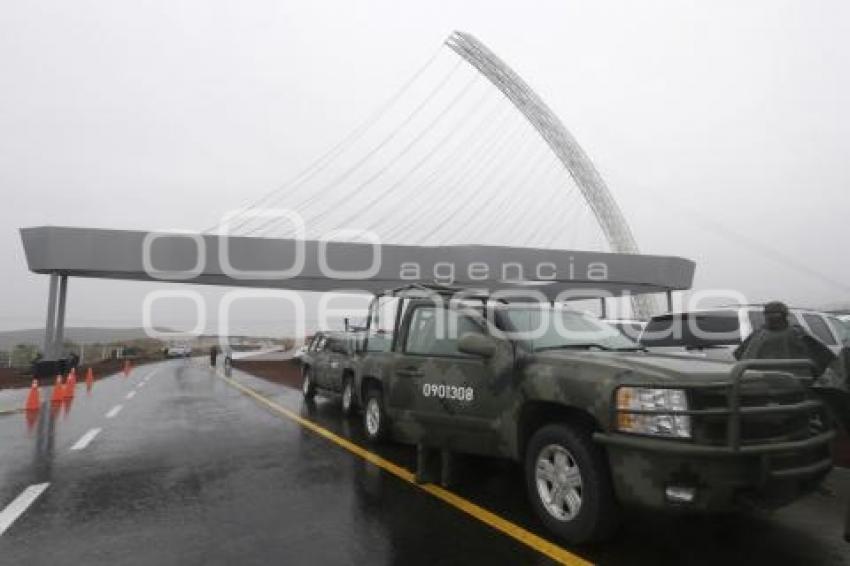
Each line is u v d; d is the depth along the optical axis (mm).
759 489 3904
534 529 4848
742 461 3877
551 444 4676
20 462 7559
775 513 5195
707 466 3812
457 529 4867
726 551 4352
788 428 4227
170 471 6996
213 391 18391
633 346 5945
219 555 4367
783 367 4305
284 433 9648
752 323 7707
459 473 6719
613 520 4305
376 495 5871
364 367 8820
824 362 6238
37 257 35219
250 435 9477
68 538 4738
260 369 33625
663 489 3904
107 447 8555
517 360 5156
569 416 4793
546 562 4176
